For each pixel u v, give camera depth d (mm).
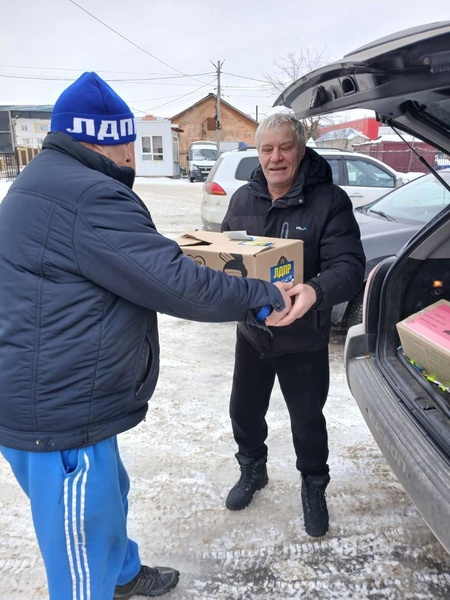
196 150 26031
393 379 1967
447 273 2162
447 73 1022
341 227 1786
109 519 1337
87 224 1128
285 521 2094
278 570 1847
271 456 2535
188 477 2365
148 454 2537
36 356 1189
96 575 1332
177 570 1834
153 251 1159
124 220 1148
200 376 3430
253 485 2195
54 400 1213
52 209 1136
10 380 1205
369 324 2174
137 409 1381
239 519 2104
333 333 4082
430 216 3842
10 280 1186
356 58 1178
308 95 1544
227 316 1273
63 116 1236
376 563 1869
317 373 1926
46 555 1300
